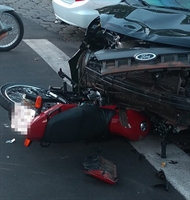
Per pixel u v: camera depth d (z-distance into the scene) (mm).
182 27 4133
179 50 3871
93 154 4562
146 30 4125
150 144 4820
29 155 4480
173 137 4918
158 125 4559
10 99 4703
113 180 4023
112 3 8133
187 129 4762
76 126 4234
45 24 10203
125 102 4551
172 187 4078
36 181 4059
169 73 4059
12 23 7902
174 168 4387
